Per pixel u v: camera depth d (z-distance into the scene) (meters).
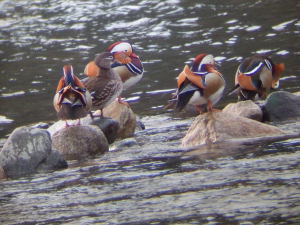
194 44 23.69
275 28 24.38
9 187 12.61
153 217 10.29
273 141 13.84
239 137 14.25
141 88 20.47
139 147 15.04
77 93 14.00
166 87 20.33
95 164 13.81
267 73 16.45
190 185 11.59
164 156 13.84
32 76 22.05
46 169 13.62
